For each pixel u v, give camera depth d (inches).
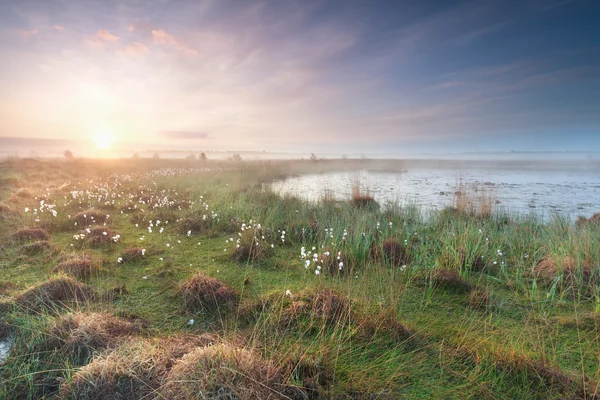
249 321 150.8
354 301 165.0
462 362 124.2
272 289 185.9
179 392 99.2
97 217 335.6
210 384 98.5
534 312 164.1
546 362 121.0
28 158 984.9
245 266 225.6
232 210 383.9
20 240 255.9
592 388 108.0
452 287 190.2
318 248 259.6
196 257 242.7
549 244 249.8
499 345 133.5
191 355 112.0
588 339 139.8
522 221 351.9
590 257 210.5
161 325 147.0
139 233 304.7
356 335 139.7
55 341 124.9
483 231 293.9
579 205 509.4
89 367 108.0
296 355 121.4
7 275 194.4
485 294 176.2
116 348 120.4
